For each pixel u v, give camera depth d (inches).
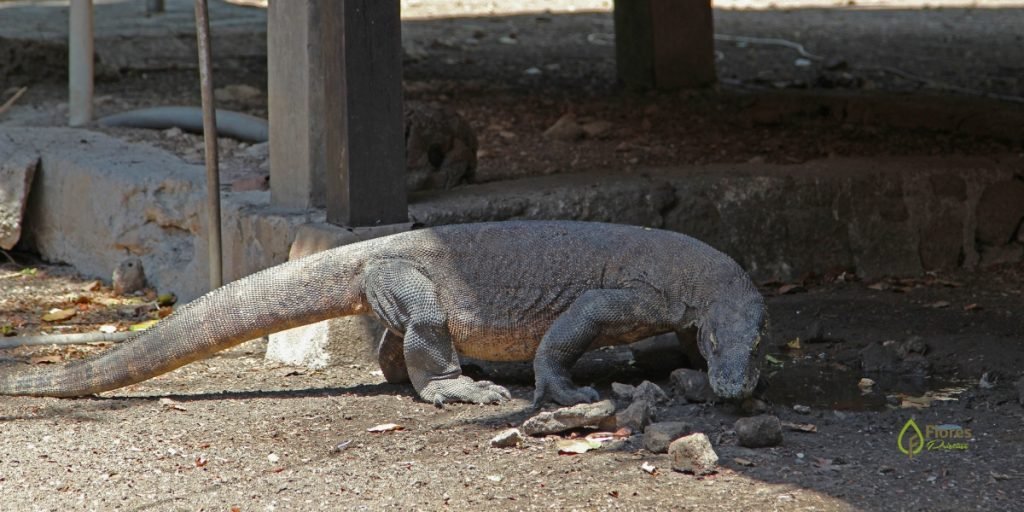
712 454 654.5
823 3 3184.1
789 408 770.8
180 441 708.0
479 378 852.6
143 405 783.7
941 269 1144.8
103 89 1643.7
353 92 880.9
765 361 831.7
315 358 879.7
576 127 1397.6
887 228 1124.5
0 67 1712.6
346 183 892.0
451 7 2928.2
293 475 652.1
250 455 684.1
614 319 783.1
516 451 685.9
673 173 1093.8
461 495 618.5
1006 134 1369.3
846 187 1106.1
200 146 1269.7
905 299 1040.8
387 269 794.8
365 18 874.8
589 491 621.0
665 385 823.7
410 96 1689.2
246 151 1232.2
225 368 882.1
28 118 1440.7
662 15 1736.0
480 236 809.5
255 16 2316.7
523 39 2385.6
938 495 611.5
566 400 764.0
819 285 1093.1
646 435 684.1
